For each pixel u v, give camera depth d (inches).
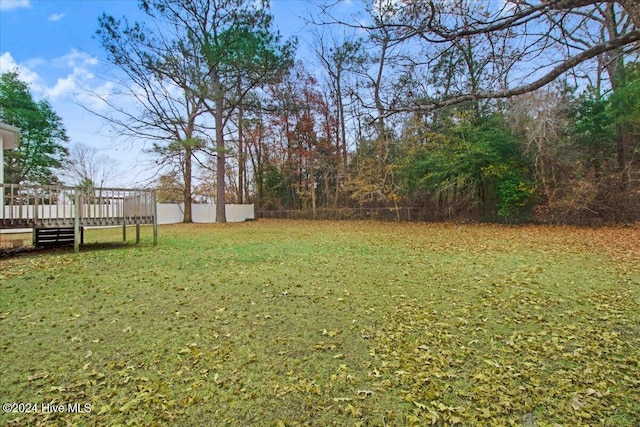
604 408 84.0
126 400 89.4
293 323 141.1
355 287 192.9
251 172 1023.6
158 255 300.0
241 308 159.0
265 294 180.2
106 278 214.2
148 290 187.9
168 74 623.2
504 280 205.6
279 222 791.1
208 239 428.5
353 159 789.9
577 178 511.5
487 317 145.9
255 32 629.9
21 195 294.5
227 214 878.4
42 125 908.6
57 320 144.6
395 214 735.1
